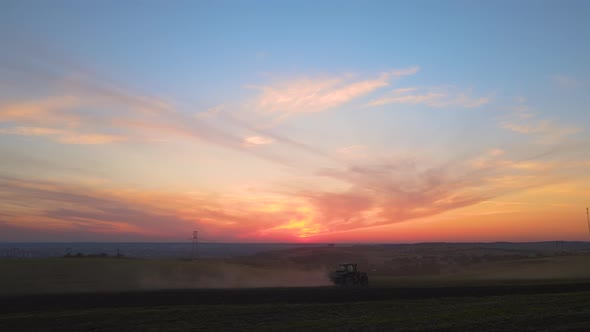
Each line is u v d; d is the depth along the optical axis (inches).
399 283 2065.7
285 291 1533.0
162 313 967.6
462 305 1120.8
